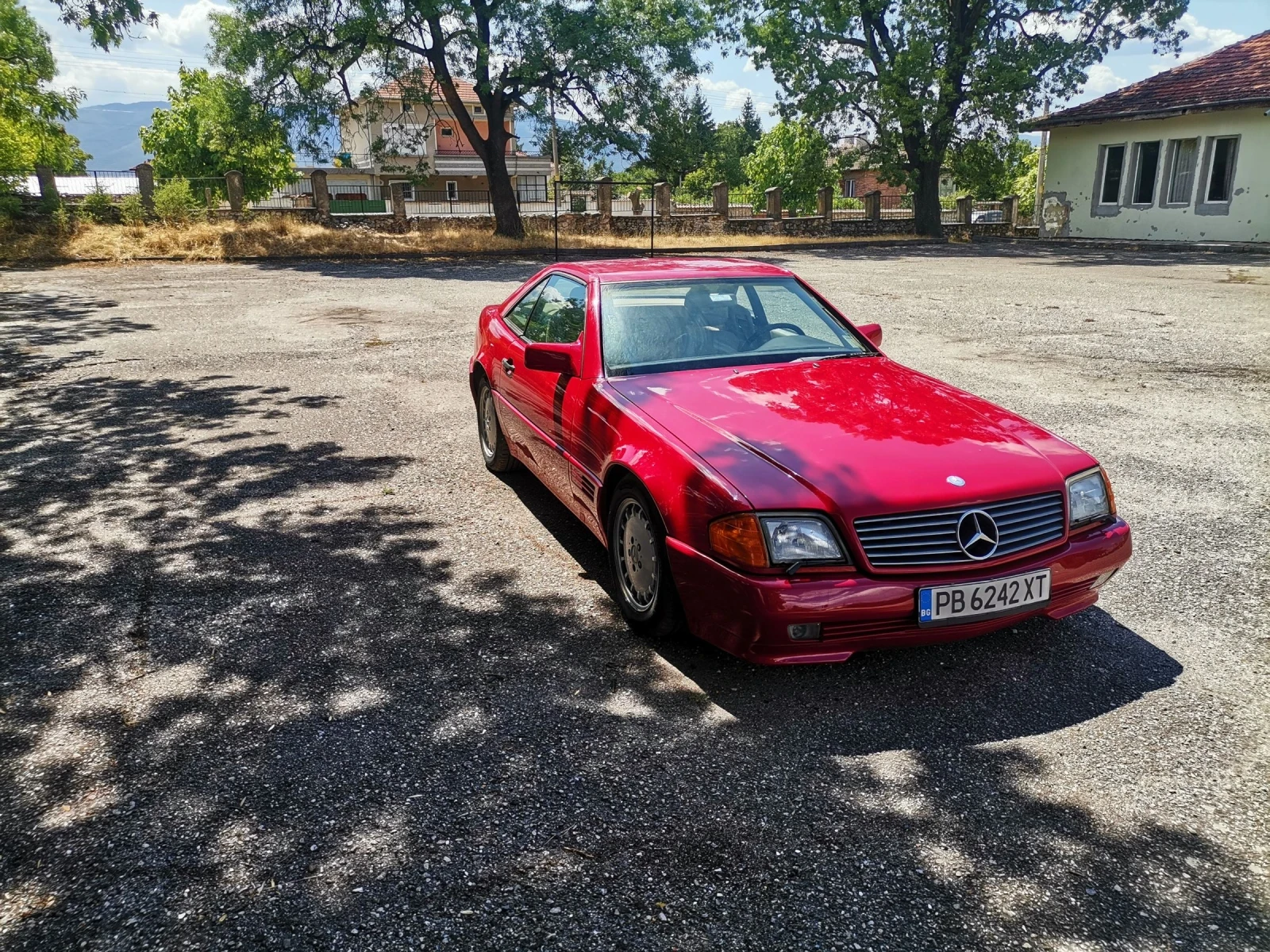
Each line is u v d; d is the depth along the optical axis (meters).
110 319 12.37
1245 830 2.54
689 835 2.54
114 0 16.50
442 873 2.38
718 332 4.50
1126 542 3.46
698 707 3.21
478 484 5.74
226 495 5.52
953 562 3.11
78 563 4.50
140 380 8.70
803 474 3.20
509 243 26.36
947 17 30.47
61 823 2.59
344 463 6.16
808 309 4.82
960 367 9.00
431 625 3.84
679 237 30.52
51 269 19.03
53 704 3.22
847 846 2.49
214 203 25.84
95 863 2.42
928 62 29.59
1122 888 2.32
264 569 4.43
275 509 5.28
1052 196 30.19
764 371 4.19
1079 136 28.84
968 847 2.48
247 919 2.23
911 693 3.30
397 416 7.41
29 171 23.11
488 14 25.09
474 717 3.14
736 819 2.60
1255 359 9.25
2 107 25.92
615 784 2.77
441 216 29.02
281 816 2.61
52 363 9.45
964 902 2.28
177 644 3.66
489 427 5.87
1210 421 6.93
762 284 4.89
